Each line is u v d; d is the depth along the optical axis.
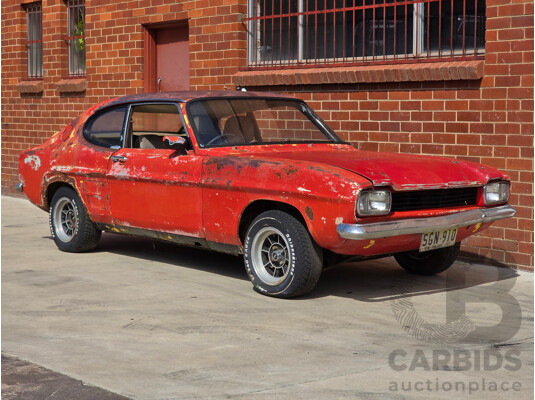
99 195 7.73
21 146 13.91
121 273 7.25
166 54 11.31
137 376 4.44
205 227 6.73
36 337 5.23
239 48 10.05
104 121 7.87
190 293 6.48
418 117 8.22
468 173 6.49
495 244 7.72
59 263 7.69
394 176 5.98
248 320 5.66
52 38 13.04
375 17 8.78
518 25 7.39
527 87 7.36
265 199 6.23
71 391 4.19
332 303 6.20
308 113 7.64
